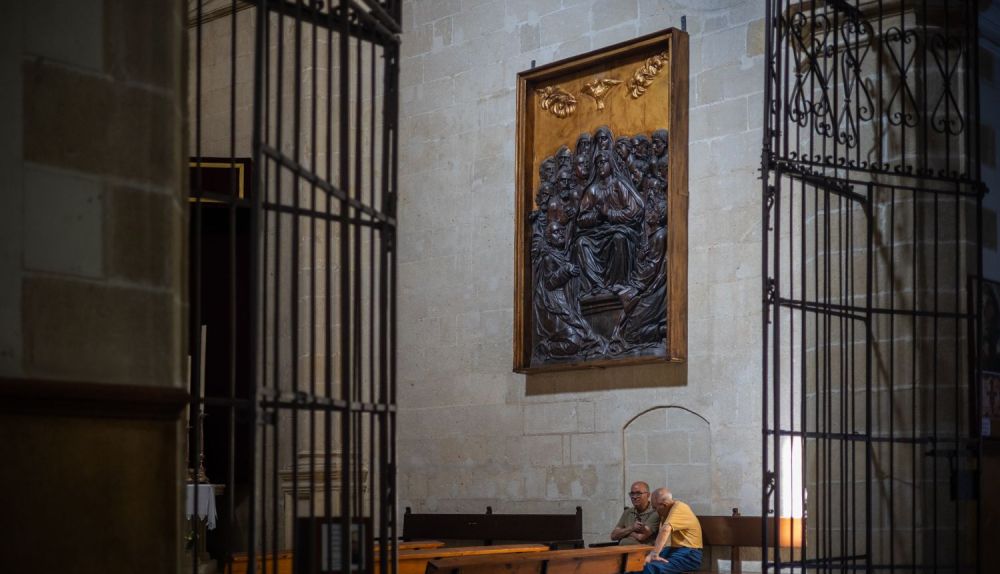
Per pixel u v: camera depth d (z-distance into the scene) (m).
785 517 11.48
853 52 8.38
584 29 13.90
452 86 15.16
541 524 13.30
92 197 4.37
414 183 15.43
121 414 4.34
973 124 8.37
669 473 12.64
